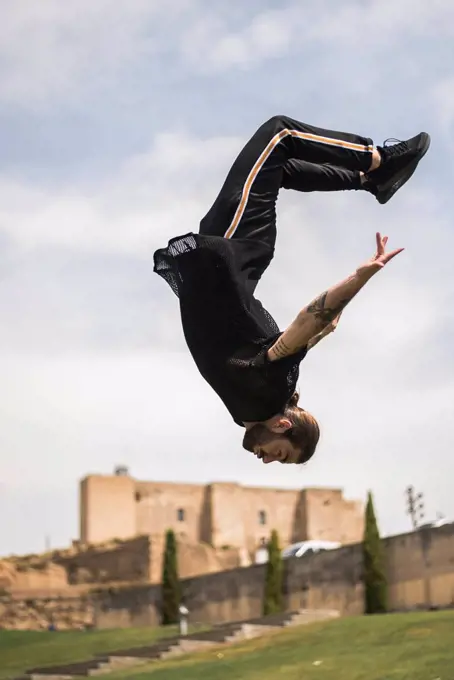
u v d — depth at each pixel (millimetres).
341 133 7785
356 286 6820
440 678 24047
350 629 32969
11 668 39562
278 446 7555
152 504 100500
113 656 35906
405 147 7949
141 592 59312
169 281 7578
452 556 40188
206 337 7430
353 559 44938
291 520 104312
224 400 7555
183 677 29328
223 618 52625
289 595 48562
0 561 86688
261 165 7508
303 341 7070
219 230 7484
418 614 34344
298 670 27656
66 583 87938
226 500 101812
